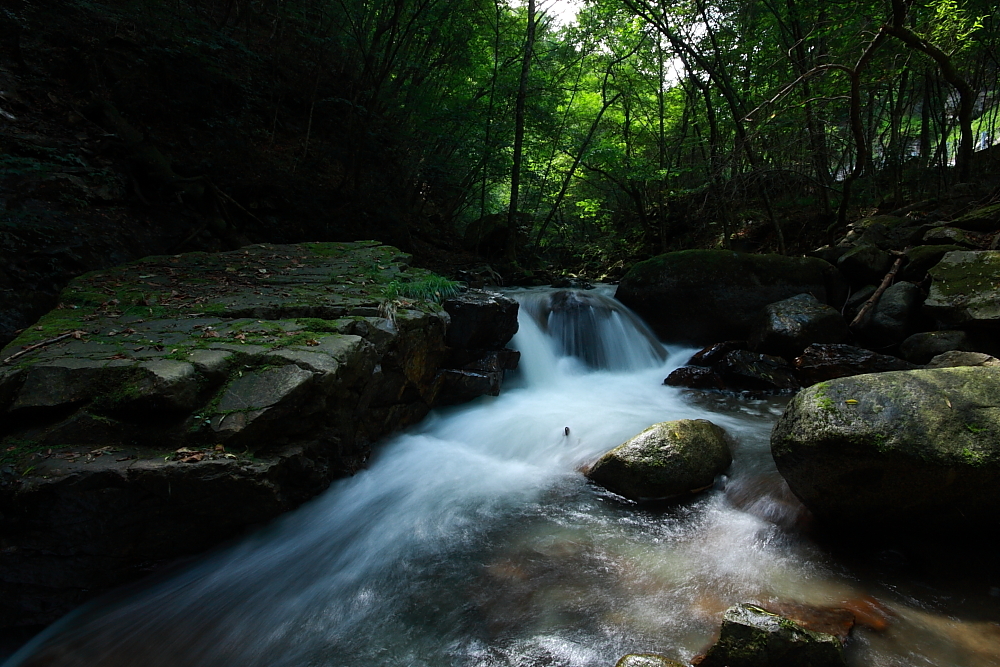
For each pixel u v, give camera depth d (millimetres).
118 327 4223
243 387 3488
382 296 5426
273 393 3449
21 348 3658
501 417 5918
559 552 3598
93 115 7980
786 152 11172
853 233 9141
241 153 9508
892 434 3168
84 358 3496
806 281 8414
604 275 13805
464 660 2738
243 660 2842
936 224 8133
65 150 7195
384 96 11711
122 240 6844
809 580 3246
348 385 4062
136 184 7531
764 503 4074
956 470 3053
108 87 8578
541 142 13633
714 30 10500
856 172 9109
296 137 11547
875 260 7984
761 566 3398
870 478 3236
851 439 3201
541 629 2908
